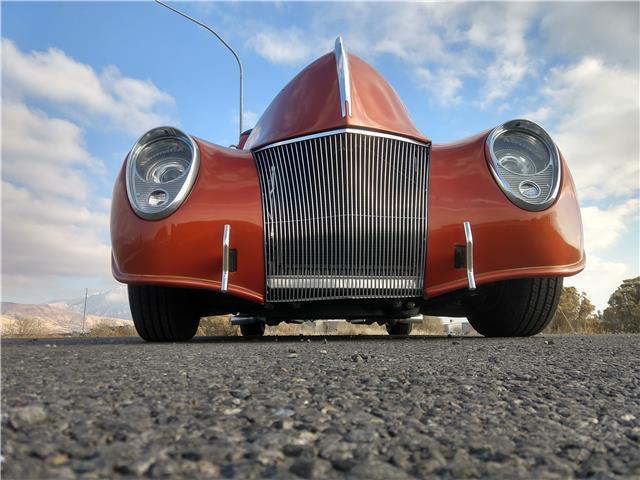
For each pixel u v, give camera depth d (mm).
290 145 3516
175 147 3477
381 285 3396
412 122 3971
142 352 2430
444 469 767
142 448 808
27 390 1268
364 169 3430
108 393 1251
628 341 3553
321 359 2145
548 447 905
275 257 3404
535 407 1237
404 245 3422
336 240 3381
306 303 3676
